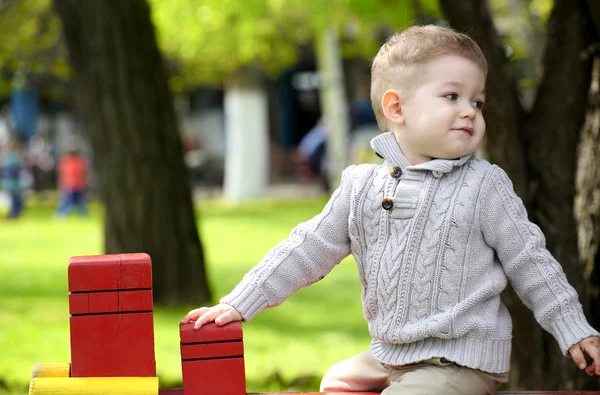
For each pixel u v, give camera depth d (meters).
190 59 36.66
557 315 4.66
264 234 28.06
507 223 4.75
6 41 23.70
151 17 15.73
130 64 15.48
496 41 7.76
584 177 7.59
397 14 18.67
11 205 36.28
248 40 28.86
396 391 4.72
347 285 19.23
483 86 4.96
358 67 50.34
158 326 14.34
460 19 7.62
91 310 4.39
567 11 7.48
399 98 4.94
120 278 4.40
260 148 41.88
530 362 7.57
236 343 4.54
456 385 4.68
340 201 5.03
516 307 7.41
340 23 26.31
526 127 7.77
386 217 4.83
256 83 41.50
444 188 4.79
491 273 4.79
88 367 4.39
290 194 43.94
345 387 5.19
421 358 4.74
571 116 7.57
